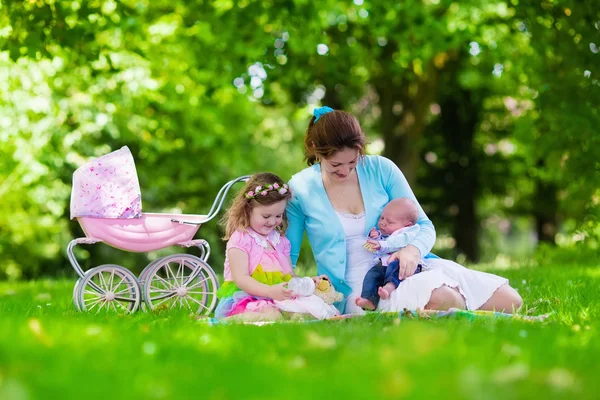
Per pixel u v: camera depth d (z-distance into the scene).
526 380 2.64
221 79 12.66
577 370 2.88
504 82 15.80
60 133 13.99
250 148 19.61
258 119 19.11
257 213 5.14
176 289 5.56
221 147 18.16
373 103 20.64
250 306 4.93
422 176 20.98
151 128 15.70
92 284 5.38
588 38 10.73
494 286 5.01
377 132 20.77
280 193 5.12
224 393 2.48
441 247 22.78
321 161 5.32
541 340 3.56
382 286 5.07
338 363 2.96
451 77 18.72
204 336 3.68
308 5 11.95
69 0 9.09
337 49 15.60
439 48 13.09
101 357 3.04
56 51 10.99
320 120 5.02
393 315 4.69
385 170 5.48
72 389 2.50
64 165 14.84
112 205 5.36
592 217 12.22
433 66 16.78
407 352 3.12
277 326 4.25
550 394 2.48
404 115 17.67
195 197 18.19
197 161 17.92
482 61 16.48
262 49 12.28
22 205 15.24
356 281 5.20
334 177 5.20
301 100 19.11
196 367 2.92
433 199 21.06
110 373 2.75
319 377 2.71
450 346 3.21
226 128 18.02
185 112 16.38
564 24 10.86
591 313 4.93
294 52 14.17
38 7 8.80
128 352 3.18
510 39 13.68
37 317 4.61
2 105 13.23
